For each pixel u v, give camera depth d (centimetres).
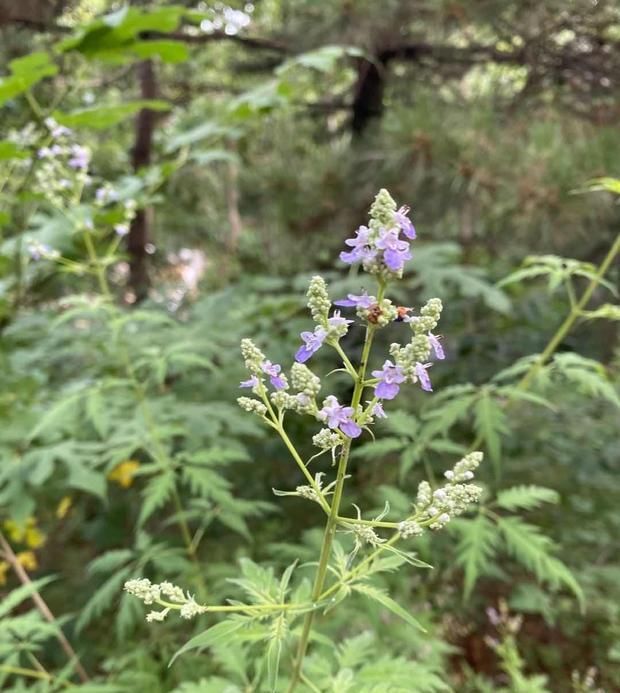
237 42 67
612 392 27
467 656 40
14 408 37
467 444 43
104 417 30
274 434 45
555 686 39
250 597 17
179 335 41
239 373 43
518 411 43
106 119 35
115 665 29
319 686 20
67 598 40
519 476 42
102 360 40
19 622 25
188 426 34
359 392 14
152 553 30
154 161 81
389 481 39
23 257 43
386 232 13
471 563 25
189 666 28
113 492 44
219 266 88
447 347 51
